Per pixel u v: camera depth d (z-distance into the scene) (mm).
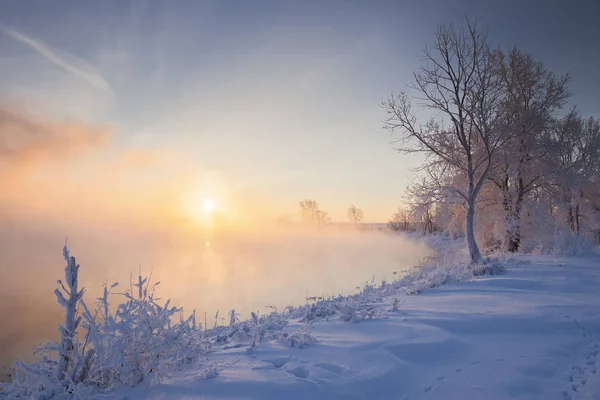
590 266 14898
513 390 4352
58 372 4559
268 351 5902
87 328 4773
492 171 22703
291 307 11422
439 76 18109
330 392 4312
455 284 12625
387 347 5820
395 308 8703
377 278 24688
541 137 23094
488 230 24969
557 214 26000
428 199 18484
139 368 4707
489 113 17703
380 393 4375
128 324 4801
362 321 7781
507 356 5480
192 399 4121
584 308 8195
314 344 6180
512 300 9266
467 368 5035
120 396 4242
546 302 8922
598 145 26781
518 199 23516
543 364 5141
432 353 5633
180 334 5289
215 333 8180
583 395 4211
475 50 17531
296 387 4387
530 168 23031
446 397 4238
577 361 5301
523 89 22594
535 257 19031
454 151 19516
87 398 4098
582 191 28172
